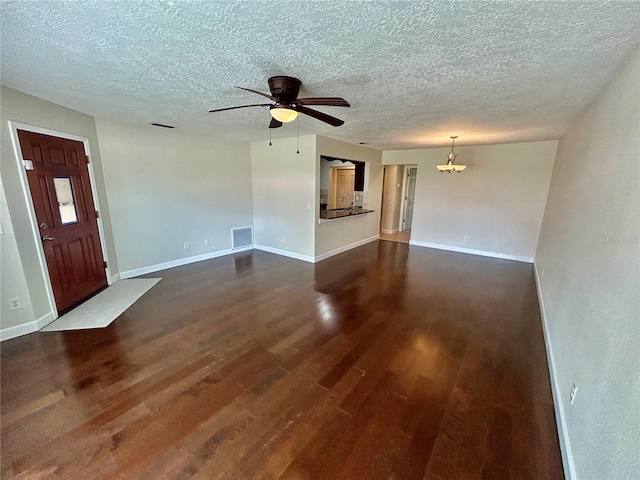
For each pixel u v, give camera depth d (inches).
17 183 104.5
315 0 47.5
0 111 98.3
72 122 130.3
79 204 135.5
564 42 60.2
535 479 57.7
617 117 68.1
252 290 154.3
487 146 218.7
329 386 82.8
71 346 101.3
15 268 104.4
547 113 117.8
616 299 51.7
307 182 199.5
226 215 220.1
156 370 89.0
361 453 62.7
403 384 84.0
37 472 57.8
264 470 58.7
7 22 55.5
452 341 107.0
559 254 114.5
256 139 211.5
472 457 62.1
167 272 181.2
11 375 85.9
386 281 170.1
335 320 122.2
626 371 42.9
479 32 57.3
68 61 74.6
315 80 85.7
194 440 65.2
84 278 139.2
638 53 58.7
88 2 48.9
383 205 334.3
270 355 97.3
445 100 104.0
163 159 177.0
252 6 49.6
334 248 230.2
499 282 169.6
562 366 78.9
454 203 239.6
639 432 36.5
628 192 54.0
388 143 218.8
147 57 71.7
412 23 54.6
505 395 80.3
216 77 85.3
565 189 129.0
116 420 70.2
